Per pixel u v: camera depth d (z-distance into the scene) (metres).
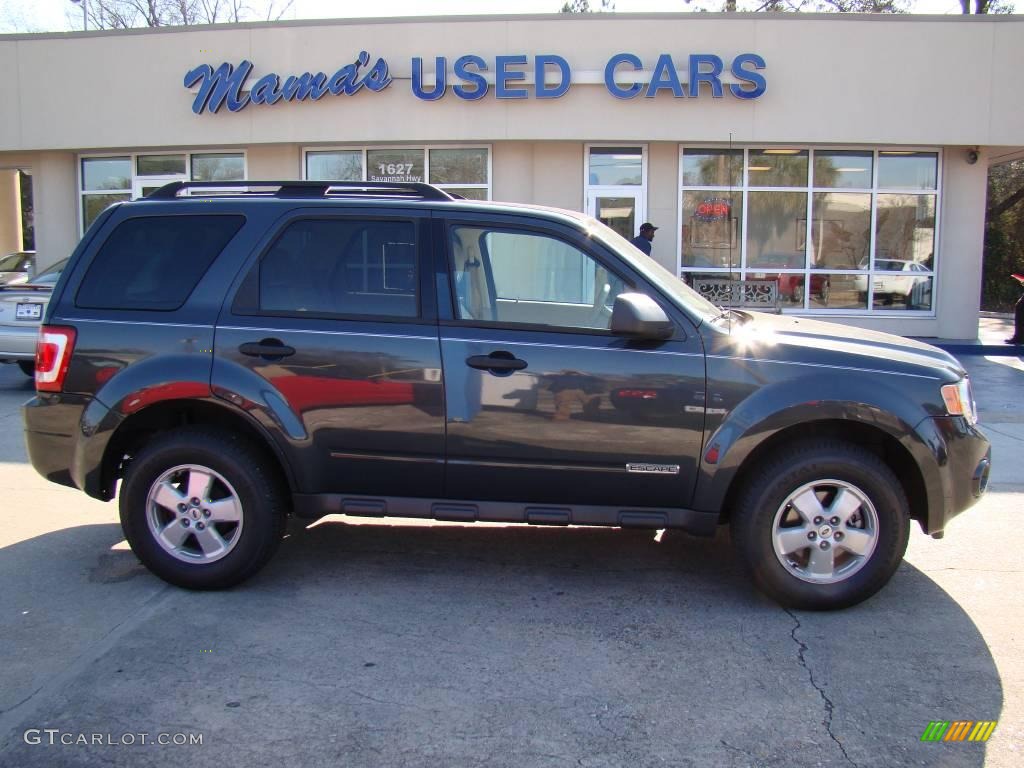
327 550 4.89
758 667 3.53
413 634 3.81
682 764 2.86
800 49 13.55
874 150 14.42
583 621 3.96
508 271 4.19
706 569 4.65
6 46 14.76
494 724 3.08
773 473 3.96
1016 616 4.04
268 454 4.27
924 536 5.20
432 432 4.07
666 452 4.00
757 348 4.01
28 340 9.24
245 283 4.20
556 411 4.01
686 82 13.57
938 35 13.52
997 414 9.15
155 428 4.45
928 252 14.71
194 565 4.20
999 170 31.11
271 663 3.52
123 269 4.30
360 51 13.80
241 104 14.06
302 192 4.43
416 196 4.36
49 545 4.90
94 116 14.69
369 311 4.14
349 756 2.88
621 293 4.13
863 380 3.94
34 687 3.30
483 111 13.73
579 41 13.58
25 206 29.92
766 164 14.42
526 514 4.14
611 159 14.37
